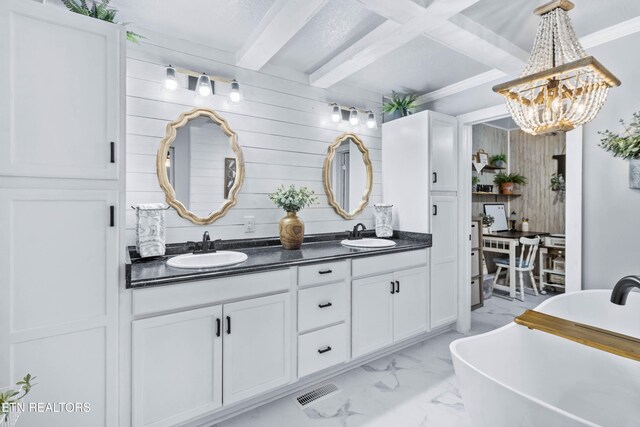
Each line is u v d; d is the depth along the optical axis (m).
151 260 1.96
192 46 2.24
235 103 2.41
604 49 2.10
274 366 1.89
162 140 2.12
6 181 1.22
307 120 2.79
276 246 2.57
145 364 1.50
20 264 1.25
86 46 1.36
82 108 1.35
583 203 2.20
